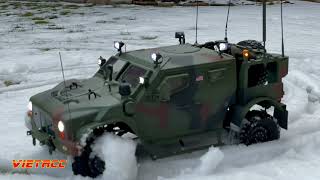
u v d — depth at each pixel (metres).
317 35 23.03
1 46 20.50
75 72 15.80
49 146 7.89
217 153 7.96
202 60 8.22
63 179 7.63
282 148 8.72
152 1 37.28
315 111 11.27
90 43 21.06
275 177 7.65
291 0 40.59
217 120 8.48
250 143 8.80
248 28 24.88
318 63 16.73
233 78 8.41
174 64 7.99
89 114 7.38
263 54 8.79
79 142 7.19
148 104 7.74
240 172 7.77
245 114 8.47
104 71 8.86
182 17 29.53
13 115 11.34
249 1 39.38
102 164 7.46
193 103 8.13
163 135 8.02
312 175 7.70
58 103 7.77
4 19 28.89
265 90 8.83
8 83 14.63
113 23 27.17
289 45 20.31
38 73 15.82
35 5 35.97
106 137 7.43
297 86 13.77
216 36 22.20
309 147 8.87
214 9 34.28
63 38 22.48
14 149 8.98
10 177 7.71
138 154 8.39
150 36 22.61
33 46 20.47
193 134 8.36
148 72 7.81
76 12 32.00
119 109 7.53
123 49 19.31
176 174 7.81
